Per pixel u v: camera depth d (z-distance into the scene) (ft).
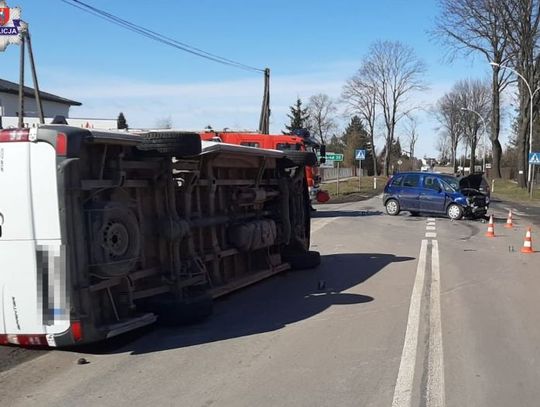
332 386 16.85
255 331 23.00
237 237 29.99
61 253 18.26
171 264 24.16
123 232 19.86
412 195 82.02
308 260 38.19
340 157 139.13
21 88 76.84
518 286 32.71
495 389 16.67
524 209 105.50
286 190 35.91
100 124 104.83
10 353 19.81
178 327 23.47
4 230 18.44
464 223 74.08
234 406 15.38
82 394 16.22
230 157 28.96
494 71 190.29
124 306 21.17
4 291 18.62
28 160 18.26
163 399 15.87
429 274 36.52
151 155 22.47
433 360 19.26
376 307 27.30
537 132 205.26
